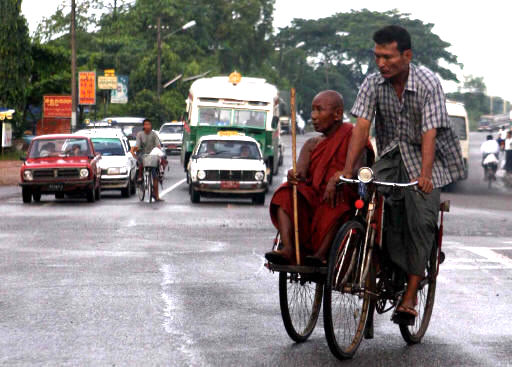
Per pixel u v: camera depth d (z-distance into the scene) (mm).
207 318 13922
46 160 40031
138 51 162125
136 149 41062
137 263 20203
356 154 11523
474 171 75188
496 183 62156
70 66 106938
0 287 16828
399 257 11953
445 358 11531
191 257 21344
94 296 15852
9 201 40562
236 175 39531
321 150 11820
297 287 12266
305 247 11531
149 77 147000
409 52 11555
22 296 15836
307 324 12508
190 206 38344
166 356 11461
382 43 11500
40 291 16375
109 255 21625
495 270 19453
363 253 11492
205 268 19469
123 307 14812
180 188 50062
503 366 11109
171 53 147500
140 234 26594
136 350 11789
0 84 91062
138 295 15977
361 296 11547
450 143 11938
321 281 11688
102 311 14461
